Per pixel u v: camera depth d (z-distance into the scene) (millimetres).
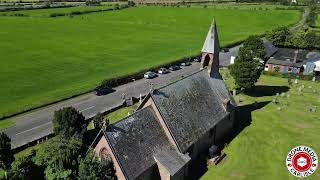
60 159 45375
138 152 50250
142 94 95562
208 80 71375
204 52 71812
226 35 193500
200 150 63156
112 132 48312
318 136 74000
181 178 55156
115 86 102438
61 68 117062
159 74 116688
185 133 57969
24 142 66188
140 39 174250
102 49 148500
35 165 46031
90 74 111438
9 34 173250
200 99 66250
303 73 120188
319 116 84938
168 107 57875
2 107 81812
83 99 90812
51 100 87125
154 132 54500
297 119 82812
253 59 96188
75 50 144500
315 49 150000
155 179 53125
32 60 125938
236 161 62812
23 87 96625
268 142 70688
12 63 121125
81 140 58938
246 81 94438
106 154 48562
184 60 133375
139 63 127312
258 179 57469
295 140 71812
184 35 190000
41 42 157375
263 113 85750
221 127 70562
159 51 148875
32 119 76812
